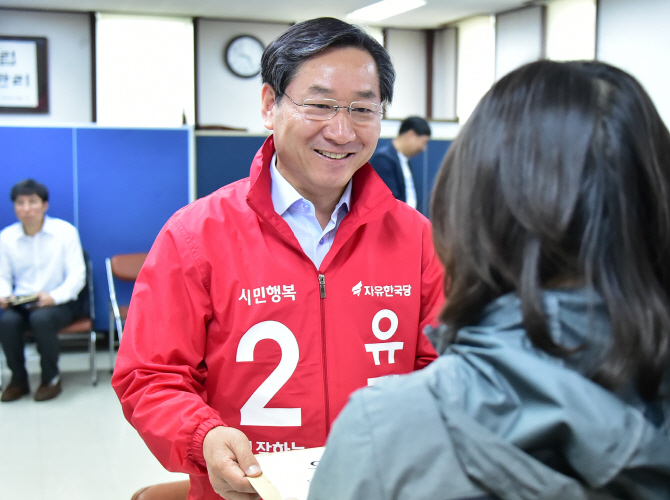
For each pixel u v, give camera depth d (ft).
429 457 1.58
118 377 3.50
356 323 3.68
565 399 1.50
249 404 3.60
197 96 25.57
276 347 3.58
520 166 1.70
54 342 12.66
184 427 3.18
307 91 3.46
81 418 11.63
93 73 24.26
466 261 1.77
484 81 26.27
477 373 1.65
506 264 1.71
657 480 1.52
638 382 1.61
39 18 23.62
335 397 3.62
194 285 3.57
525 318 1.61
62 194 15.17
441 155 18.25
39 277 13.23
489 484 1.52
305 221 3.88
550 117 1.71
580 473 1.49
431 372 1.71
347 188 3.89
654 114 1.74
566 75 1.77
